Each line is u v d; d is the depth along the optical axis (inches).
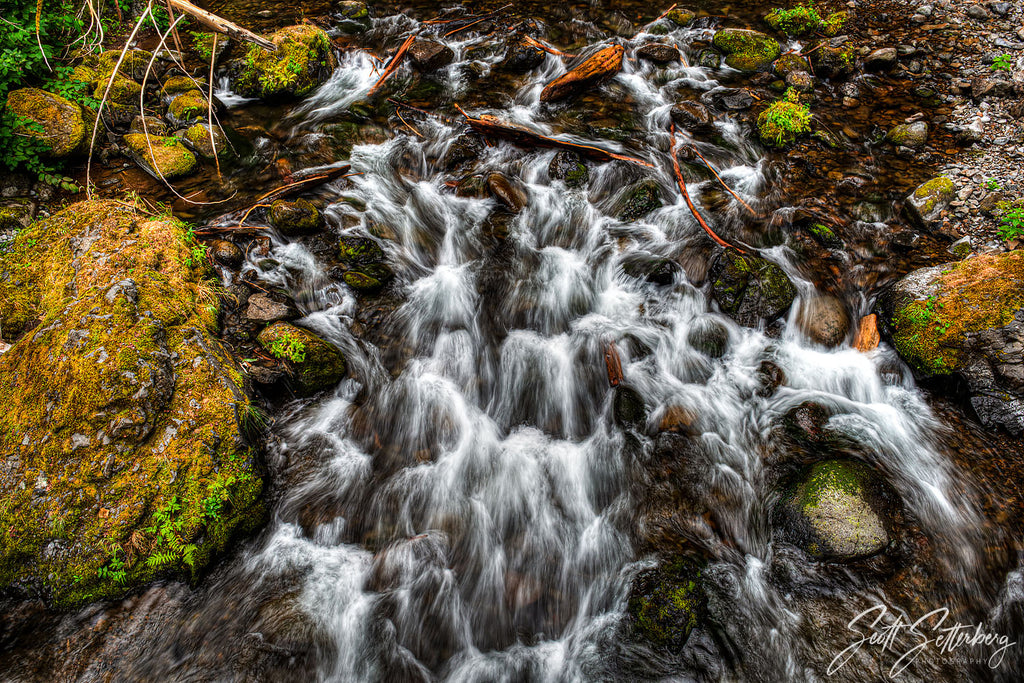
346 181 255.6
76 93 253.4
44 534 146.6
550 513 174.6
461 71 315.0
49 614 143.4
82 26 291.1
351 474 177.9
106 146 254.8
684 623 145.2
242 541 160.1
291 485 172.4
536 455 187.2
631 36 336.8
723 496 173.9
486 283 227.3
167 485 152.3
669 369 205.5
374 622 150.6
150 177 248.5
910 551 157.5
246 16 347.3
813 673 138.9
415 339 210.8
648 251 232.5
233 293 205.8
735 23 344.2
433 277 228.1
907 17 337.4
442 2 364.5
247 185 250.7
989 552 158.2
